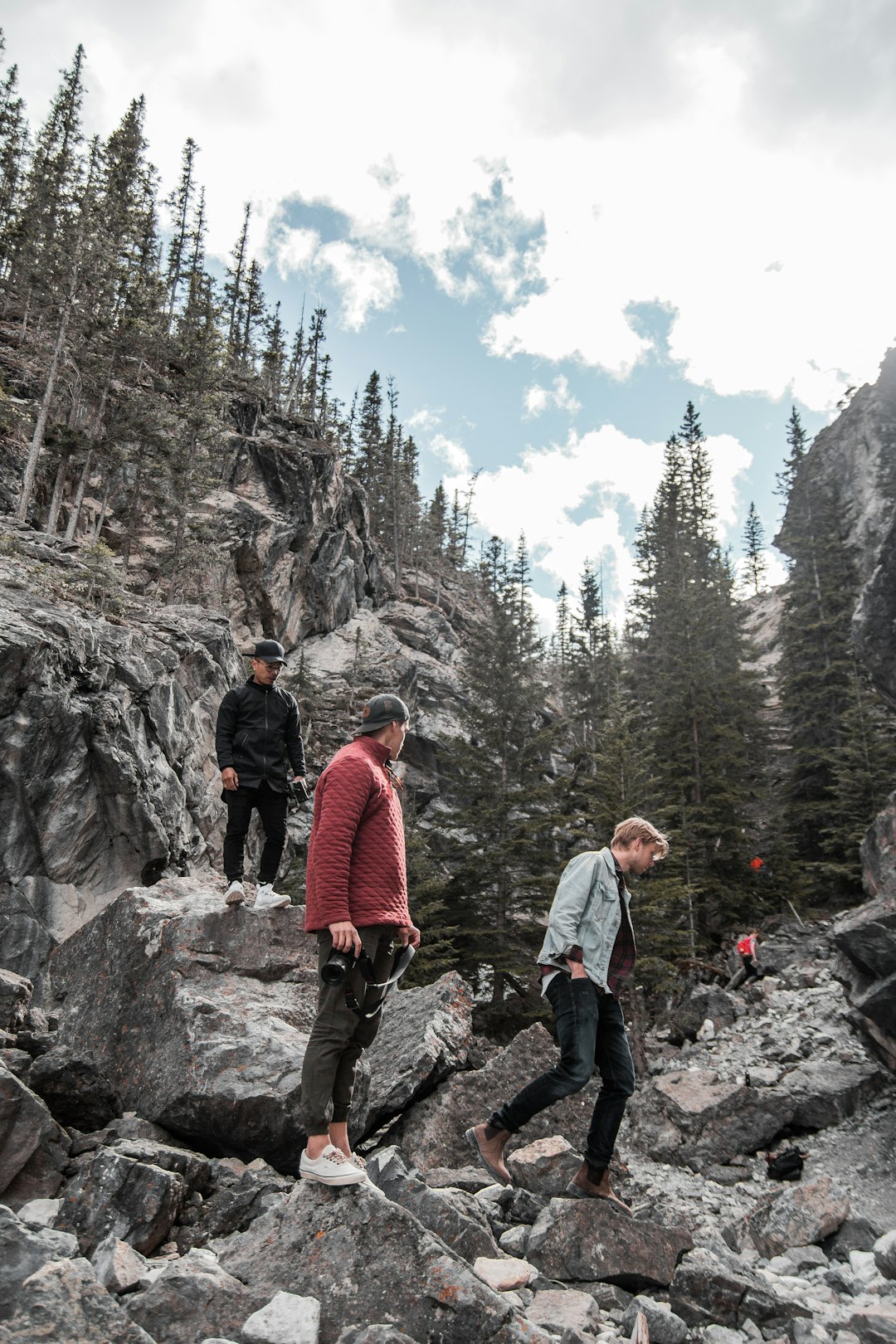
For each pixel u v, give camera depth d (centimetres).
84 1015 572
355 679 4875
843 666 3241
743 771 3128
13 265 5506
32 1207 374
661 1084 1259
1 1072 405
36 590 1944
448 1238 395
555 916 447
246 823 623
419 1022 745
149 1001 538
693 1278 409
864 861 1334
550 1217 430
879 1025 1155
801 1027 1543
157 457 4216
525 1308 360
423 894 2178
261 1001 534
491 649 2950
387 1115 643
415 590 7925
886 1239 549
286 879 2266
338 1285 304
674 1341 371
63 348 4097
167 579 4109
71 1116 477
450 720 5059
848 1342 389
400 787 400
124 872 1625
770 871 2622
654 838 468
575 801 2550
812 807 2919
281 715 656
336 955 336
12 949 1368
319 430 6606
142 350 4872
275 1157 466
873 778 2669
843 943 1187
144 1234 356
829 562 3544
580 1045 418
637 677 4559
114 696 1736
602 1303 387
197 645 2344
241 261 8250
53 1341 240
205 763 2269
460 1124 654
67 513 3956
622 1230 424
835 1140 1104
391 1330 273
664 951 1969
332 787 360
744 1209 884
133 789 1638
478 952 2236
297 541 5238
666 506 6600
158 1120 478
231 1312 291
